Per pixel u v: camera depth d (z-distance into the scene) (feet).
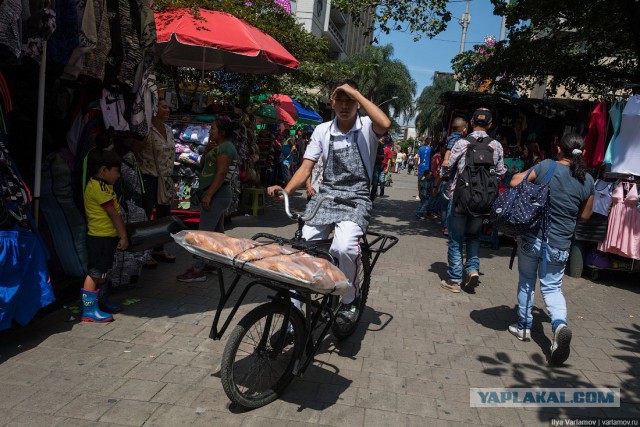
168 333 13.61
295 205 41.47
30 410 9.64
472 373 12.59
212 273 19.29
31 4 11.12
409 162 121.80
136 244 14.57
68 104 16.07
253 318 9.83
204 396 10.55
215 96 37.91
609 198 21.56
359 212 11.88
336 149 12.14
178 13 24.12
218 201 17.92
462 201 18.13
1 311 11.45
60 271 15.07
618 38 30.55
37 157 13.61
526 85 34.40
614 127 21.35
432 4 31.22
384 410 10.57
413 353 13.53
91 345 12.60
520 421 10.53
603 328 16.51
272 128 50.80
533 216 13.60
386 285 19.84
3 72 14.80
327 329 11.32
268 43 25.48
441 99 31.99
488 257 26.40
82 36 13.14
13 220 12.28
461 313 17.07
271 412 10.19
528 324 14.79
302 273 8.93
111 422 9.43
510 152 30.45
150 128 18.58
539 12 30.12
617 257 22.27
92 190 13.55
